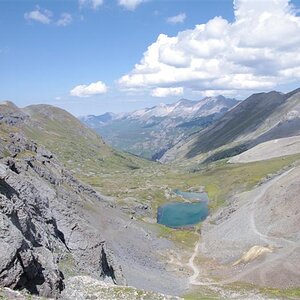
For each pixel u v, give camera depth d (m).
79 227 84.06
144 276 101.88
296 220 131.62
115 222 144.88
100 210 146.88
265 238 129.62
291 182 155.75
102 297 53.16
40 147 153.75
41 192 95.19
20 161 109.12
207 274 116.00
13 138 139.00
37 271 46.94
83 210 130.62
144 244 138.75
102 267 79.25
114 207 172.00
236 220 159.50
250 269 110.12
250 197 182.00
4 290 38.84
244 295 91.81
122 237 132.62
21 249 44.09
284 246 119.38
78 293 51.88
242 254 126.06
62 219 84.75
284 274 102.56
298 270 102.56
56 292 48.06
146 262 118.81
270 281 101.62
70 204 121.38
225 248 137.88
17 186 72.38
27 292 42.31
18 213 55.31
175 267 122.94
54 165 146.12
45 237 67.19
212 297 90.19
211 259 132.75
